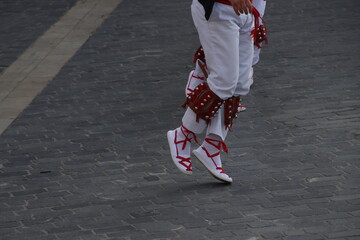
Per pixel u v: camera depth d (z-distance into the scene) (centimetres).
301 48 2383
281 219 1342
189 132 1455
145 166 1605
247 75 1416
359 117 1817
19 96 2112
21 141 1781
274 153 1638
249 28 1385
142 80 2188
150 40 2583
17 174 1595
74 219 1380
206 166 1480
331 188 1456
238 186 1488
